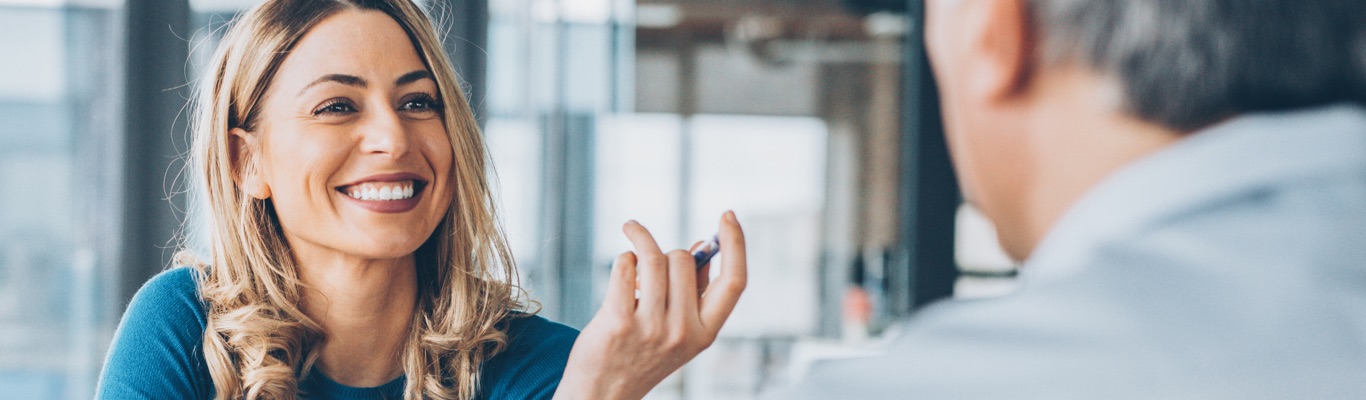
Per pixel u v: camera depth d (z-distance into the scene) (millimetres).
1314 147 326
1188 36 333
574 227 2771
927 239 2840
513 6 2676
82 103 2479
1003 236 414
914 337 367
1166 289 327
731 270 834
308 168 980
